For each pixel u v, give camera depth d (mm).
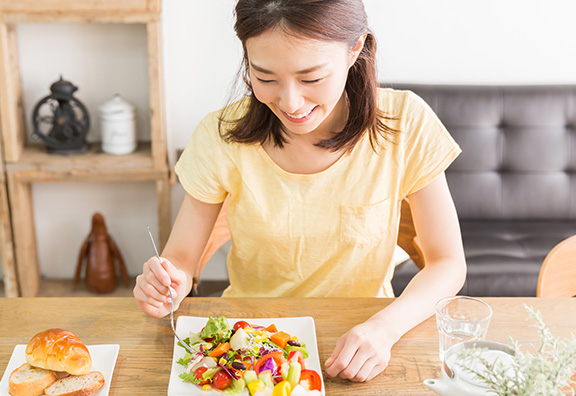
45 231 2734
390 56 2600
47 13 2207
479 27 2568
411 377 1020
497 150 2484
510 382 798
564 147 2492
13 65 2385
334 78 1016
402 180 1335
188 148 1365
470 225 2482
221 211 1510
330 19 964
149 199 2713
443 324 1005
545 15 2559
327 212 1324
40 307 1205
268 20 951
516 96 2488
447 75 2623
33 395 955
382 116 1282
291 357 1008
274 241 1345
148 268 1147
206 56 2529
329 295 1403
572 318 1183
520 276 2150
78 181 2658
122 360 1055
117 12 2213
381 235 1356
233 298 1243
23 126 2514
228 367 977
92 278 2602
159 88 2318
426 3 2537
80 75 2539
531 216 2520
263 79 1023
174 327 1146
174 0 2455
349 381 1009
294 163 1307
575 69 2623
